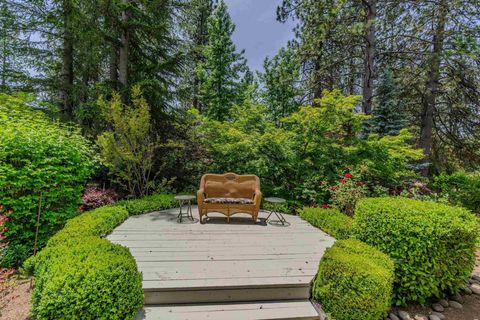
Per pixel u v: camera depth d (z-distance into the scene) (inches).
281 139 225.5
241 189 194.1
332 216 165.8
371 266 86.1
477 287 114.0
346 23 301.0
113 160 215.5
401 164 229.1
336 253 95.7
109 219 151.4
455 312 98.2
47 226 145.6
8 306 94.2
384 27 304.7
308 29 328.8
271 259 115.0
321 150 227.9
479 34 253.6
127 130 215.6
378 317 80.8
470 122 310.5
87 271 76.7
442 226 96.9
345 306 82.0
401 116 285.7
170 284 90.4
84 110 251.3
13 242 132.9
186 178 287.3
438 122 344.5
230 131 234.4
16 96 236.7
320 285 90.9
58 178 147.2
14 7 268.1
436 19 281.1
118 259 84.4
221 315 84.9
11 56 281.3
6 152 132.0
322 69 333.7
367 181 212.5
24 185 135.4
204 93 458.3
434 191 282.5
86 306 71.2
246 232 154.7
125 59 273.7
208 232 152.8
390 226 105.1
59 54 293.0
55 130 169.6
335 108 207.0
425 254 97.9
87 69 303.6
